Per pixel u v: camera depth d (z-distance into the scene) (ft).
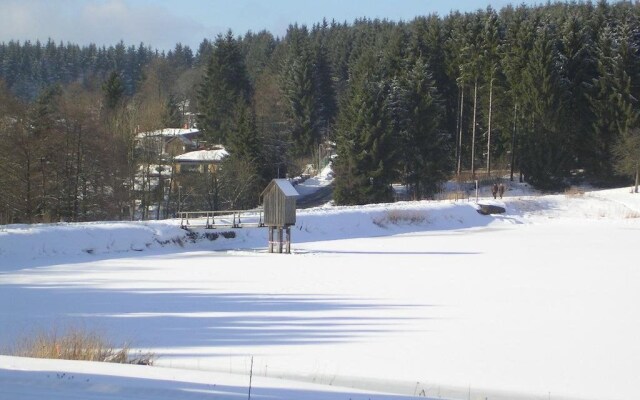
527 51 269.03
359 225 181.16
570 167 262.47
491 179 267.80
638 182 246.27
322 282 100.99
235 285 97.50
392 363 57.36
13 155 165.89
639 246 153.28
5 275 106.42
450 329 70.44
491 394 50.14
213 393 37.65
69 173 178.81
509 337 67.46
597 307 83.30
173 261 125.59
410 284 99.71
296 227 167.84
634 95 262.26
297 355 58.75
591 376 55.31
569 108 265.54
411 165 250.57
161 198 217.15
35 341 55.47
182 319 72.90
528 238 171.01
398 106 251.80
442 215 201.05
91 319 72.38
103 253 133.80
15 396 35.12
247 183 226.38
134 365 47.50
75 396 35.45
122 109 248.11
